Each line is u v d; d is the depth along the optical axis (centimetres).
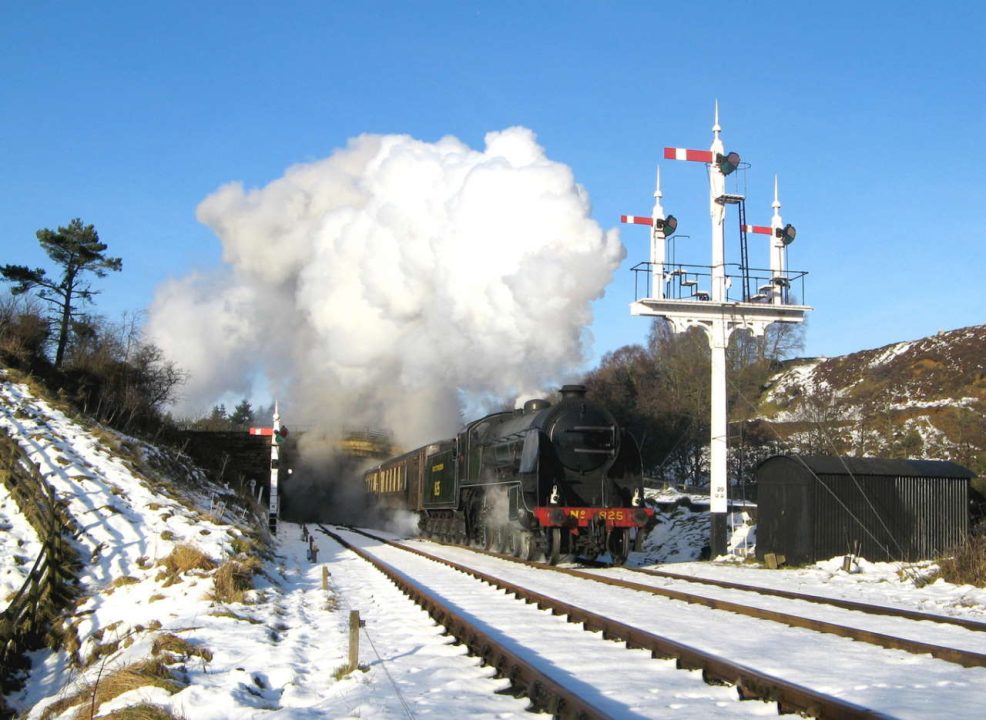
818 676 759
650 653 860
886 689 713
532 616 1135
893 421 4300
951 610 1243
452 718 633
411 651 912
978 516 2147
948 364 4678
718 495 2156
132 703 717
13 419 1989
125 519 1625
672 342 5638
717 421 2155
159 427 3362
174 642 912
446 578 1644
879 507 1955
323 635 1055
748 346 5462
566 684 730
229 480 3753
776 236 2241
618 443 2016
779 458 2025
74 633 1145
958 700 675
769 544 2045
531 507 1950
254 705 728
